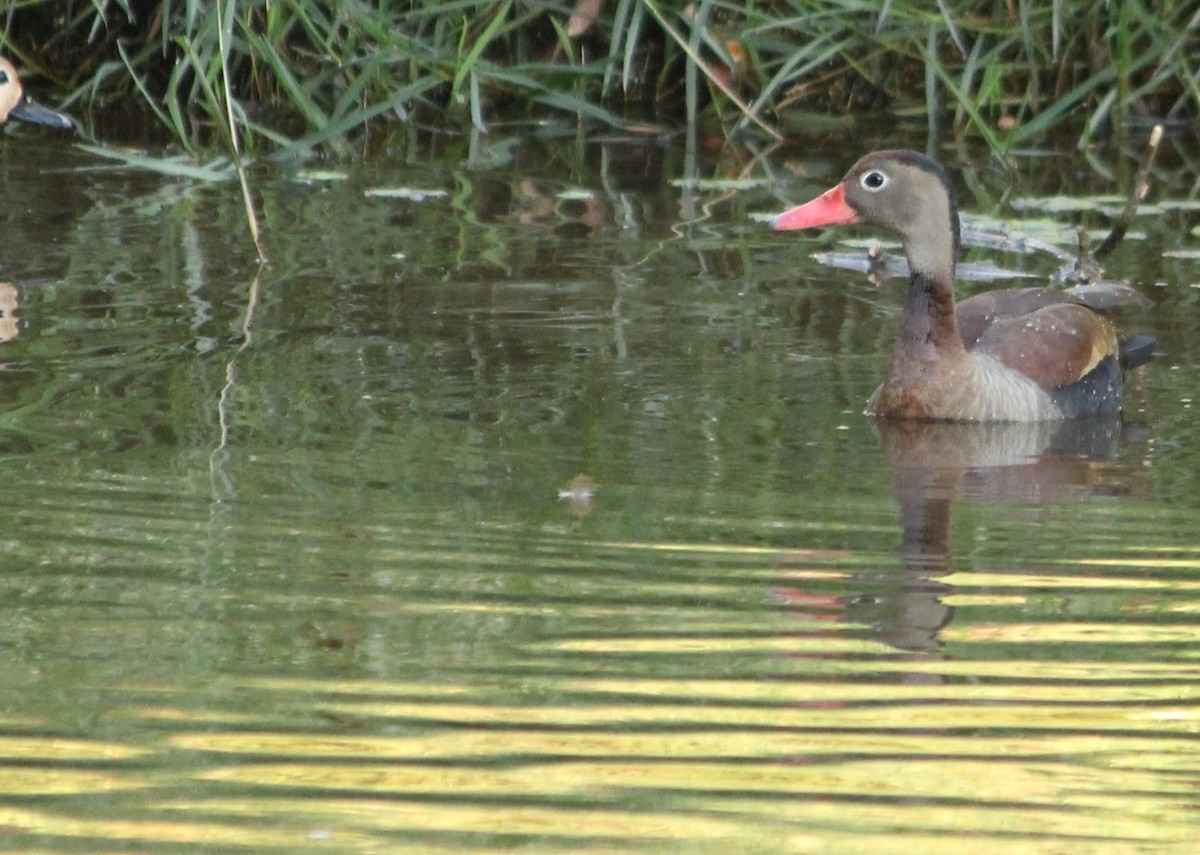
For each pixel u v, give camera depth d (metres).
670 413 12.30
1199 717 7.90
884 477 11.20
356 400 12.35
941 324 12.55
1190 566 9.67
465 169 19.89
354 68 20.98
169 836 6.90
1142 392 13.34
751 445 11.73
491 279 15.54
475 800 7.16
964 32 21.84
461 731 7.70
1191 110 22.36
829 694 8.09
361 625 8.75
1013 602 9.17
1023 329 13.18
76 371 12.82
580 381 12.94
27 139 20.98
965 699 8.06
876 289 15.46
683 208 18.27
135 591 9.12
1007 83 21.98
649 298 15.05
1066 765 7.48
